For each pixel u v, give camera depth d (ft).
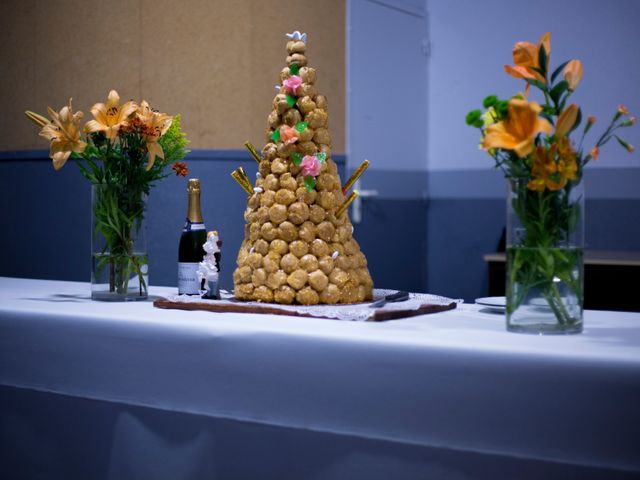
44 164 10.76
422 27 17.33
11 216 11.00
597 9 15.53
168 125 5.72
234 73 11.62
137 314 4.88
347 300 4.98
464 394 3.66
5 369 5.28
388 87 16.37
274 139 5.07
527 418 3.51
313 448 4.08
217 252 5.39
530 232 4.06
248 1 11.75
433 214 17.70
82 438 4.97
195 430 4.48
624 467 3.33
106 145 5.73
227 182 11.55
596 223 15.21
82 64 10.66
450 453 3.71
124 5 10.79
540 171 3.94
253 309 4.87
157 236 11.07
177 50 11.14
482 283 17.19
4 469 5.33
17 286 7.09
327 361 4.00
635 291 11.43
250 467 4.28
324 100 5.14
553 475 3.47
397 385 3.82
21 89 10.84
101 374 4.83
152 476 4.66
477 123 4.16
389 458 3.86
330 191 5.05
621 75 15.30
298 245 4.95
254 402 4.25
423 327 4.29
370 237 16.12
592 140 15.46
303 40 5.24
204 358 4.40
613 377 3.33
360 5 15.44
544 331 4.05
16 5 10.77
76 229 10.64
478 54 17.02
